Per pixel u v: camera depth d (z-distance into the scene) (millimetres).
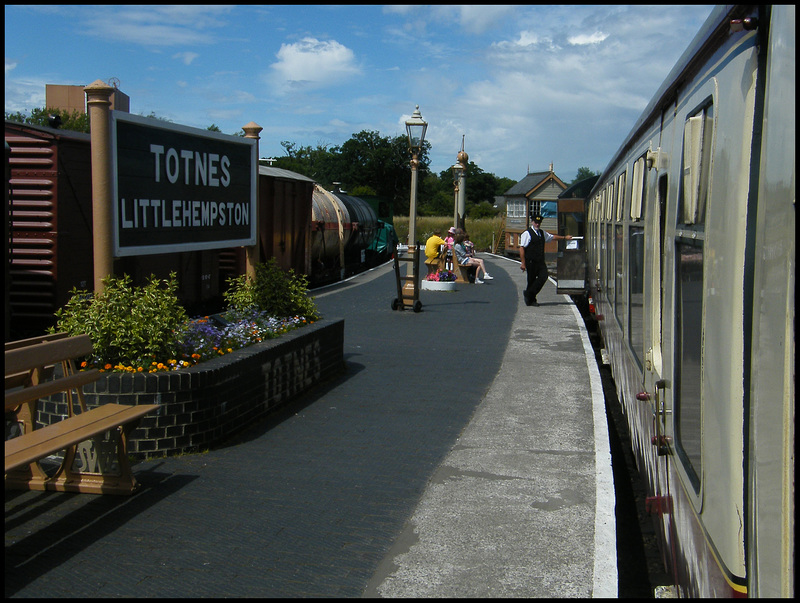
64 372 5344
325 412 7520
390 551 4297
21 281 10078
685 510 3354
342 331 9523
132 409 5211
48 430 4652
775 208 2045
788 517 1949
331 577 3957
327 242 23531
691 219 3064
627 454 8055
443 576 3986
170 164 7301
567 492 5297
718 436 2535
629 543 5730
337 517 4797
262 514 4809
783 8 2025
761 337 2125
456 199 26141
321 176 92750
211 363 6379
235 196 8664
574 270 17406
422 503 5066
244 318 7984
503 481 5535
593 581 3900
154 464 5746
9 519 4645
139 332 5961
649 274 4746
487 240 57219
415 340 12133
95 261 6320
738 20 2312
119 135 6484
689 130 3168
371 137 92188
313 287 23172
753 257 2215
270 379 7289
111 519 4668
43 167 10031
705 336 2748
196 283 14242
